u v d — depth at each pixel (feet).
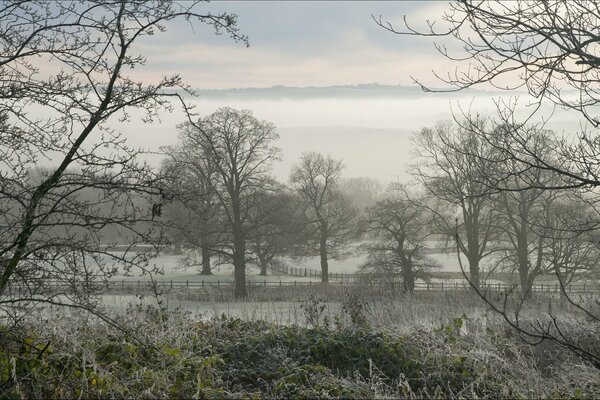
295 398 25.09
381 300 49.37
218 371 27.22
